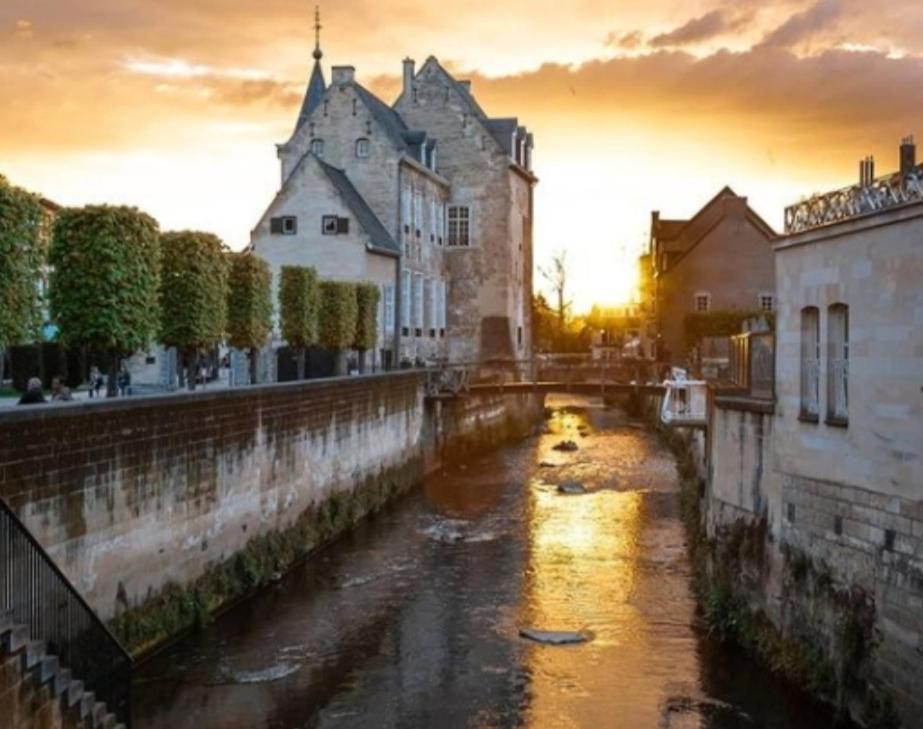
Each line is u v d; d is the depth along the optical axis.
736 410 21.28
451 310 59.69
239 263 31.73
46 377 37.50
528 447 52.22
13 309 17.09
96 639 13.41
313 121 51.75
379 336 48.59
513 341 60.44
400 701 17.27
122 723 13.77
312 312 36.34
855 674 15.59
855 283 16.09
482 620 21.67
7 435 15.30
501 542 29.08
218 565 22.77
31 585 12.23
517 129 63.16
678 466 42.12
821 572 17.03
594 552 27.73
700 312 63.00
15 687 10.63
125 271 21.55
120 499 18.59
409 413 39.53
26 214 17.25
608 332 110.38
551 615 22.00
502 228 59.25
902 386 14.77
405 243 51.97
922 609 14.09
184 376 35.84
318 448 29.50
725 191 68.06
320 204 46.31
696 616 21.83
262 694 17.56
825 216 17.25
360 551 28.17
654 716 16.59
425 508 34.84
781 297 18.89
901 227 14.84
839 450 16.56
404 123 59.75
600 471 42.78
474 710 16.92
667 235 78.56
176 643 20.12
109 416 18.19
